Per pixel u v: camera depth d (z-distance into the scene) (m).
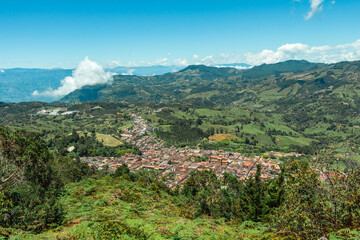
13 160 18.34
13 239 12.00
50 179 21.09
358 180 12.74
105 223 14.63
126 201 24.23
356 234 10.38
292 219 13.59
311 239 12.37
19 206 16.08
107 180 33.38
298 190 14.20
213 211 36.28
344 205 12.73
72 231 13.58
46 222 15.93
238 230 17.53
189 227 15.46
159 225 15.90
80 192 25.39
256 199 30.47
